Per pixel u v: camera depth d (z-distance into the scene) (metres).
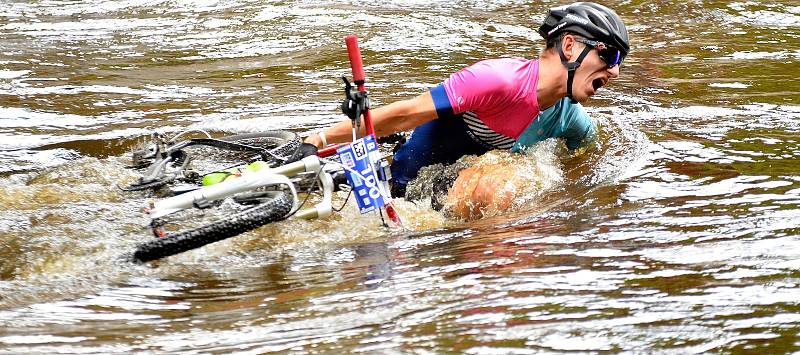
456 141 17.58
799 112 22.72
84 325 10.89
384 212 15.64
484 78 16.23
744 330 9.88
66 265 13.58
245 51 33.31
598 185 16.67
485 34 35.03
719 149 19.02
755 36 33.97
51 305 11.76
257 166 15.23
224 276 12.91
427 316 10.49
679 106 23.53
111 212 16.02
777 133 20.47
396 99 25.56
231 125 23.41
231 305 11.45
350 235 15.02
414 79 28.09
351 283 12.04
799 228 13.45
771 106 23.39
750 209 14.62
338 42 34.00
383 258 13.29
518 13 39.31
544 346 9.58
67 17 40.72
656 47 32.31
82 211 16.08
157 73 30.23
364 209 15.20
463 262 12.58
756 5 39.41
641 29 35.84
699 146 19.28
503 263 12.39
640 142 19.64
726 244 12.77
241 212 13.90
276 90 27.41
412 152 18.00
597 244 13.06
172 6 42.53
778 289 10.98
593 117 22.11
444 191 17.25
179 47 34.41
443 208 16.61
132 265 13.48
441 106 16.16
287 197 14.34
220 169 17.12
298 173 14.80
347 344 9.81
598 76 16.56
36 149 21.58
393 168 18.30
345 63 30.78
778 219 13.95
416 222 15.97
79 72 30.34
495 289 11.30
